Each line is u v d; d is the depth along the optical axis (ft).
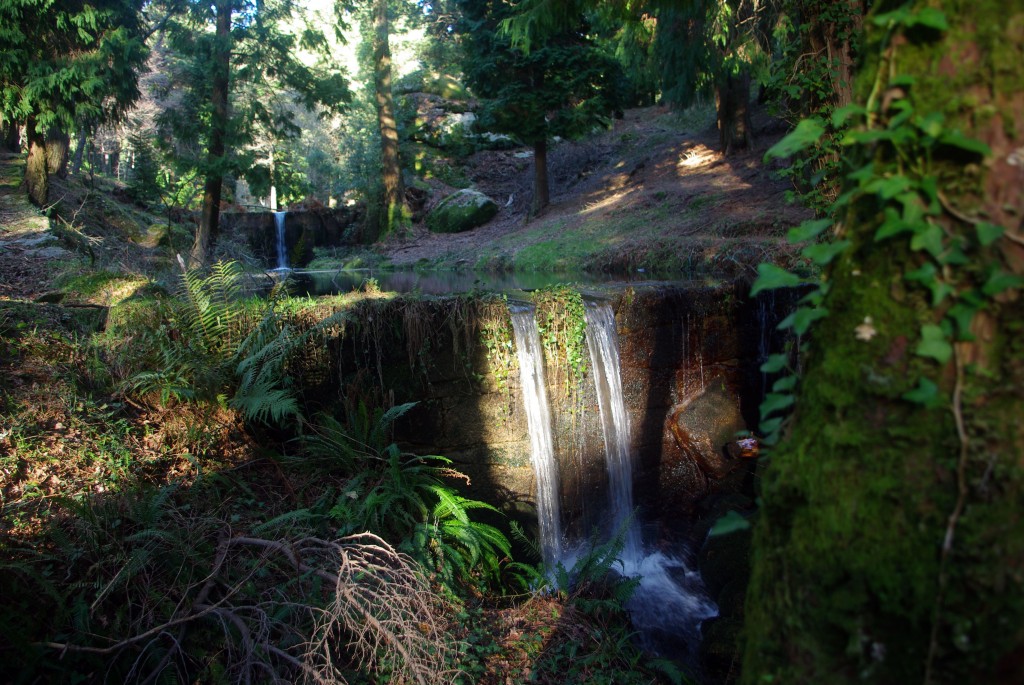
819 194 16.46
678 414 23.59
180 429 15.88
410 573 12.03
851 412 4.32
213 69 46.26
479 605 14.89
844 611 4.19
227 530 13.08
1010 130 3.99
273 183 49.60
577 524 21.33
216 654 10.61
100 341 17.47
